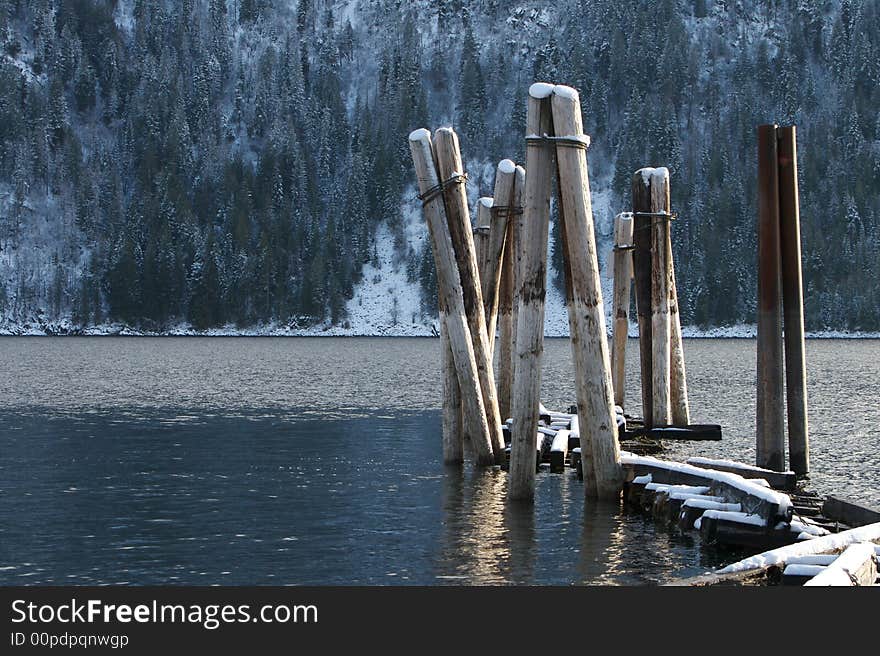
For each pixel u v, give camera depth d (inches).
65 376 3152.1
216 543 794.8
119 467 1184.2
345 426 1648.6
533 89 801.6
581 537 781.9
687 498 781.9
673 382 1309.1
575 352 853.2
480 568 711.7
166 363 4133.9
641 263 1248.2
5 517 892.6
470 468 1094.4
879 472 1129.4
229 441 1443.2
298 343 7293.3
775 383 968.3
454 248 1015.0
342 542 792.3
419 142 983.0
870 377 3196.4
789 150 960.9
